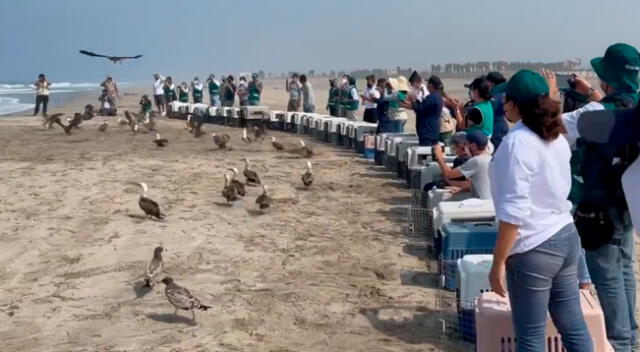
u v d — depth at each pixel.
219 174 16.27
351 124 21.53
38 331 7.04
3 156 19.31
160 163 17.95
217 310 7.59
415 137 16.89
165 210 12.31
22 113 46.25
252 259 9.44
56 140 23.72
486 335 5.36
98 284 8.45
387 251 9.73
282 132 27.78
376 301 7.81
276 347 6.65
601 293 5.34
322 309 7.61
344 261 9.33
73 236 10.58
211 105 37.62
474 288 6.54
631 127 4.73
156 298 7.98
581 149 5.26
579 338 4.60
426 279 8.52
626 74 5.43
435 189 10.31
